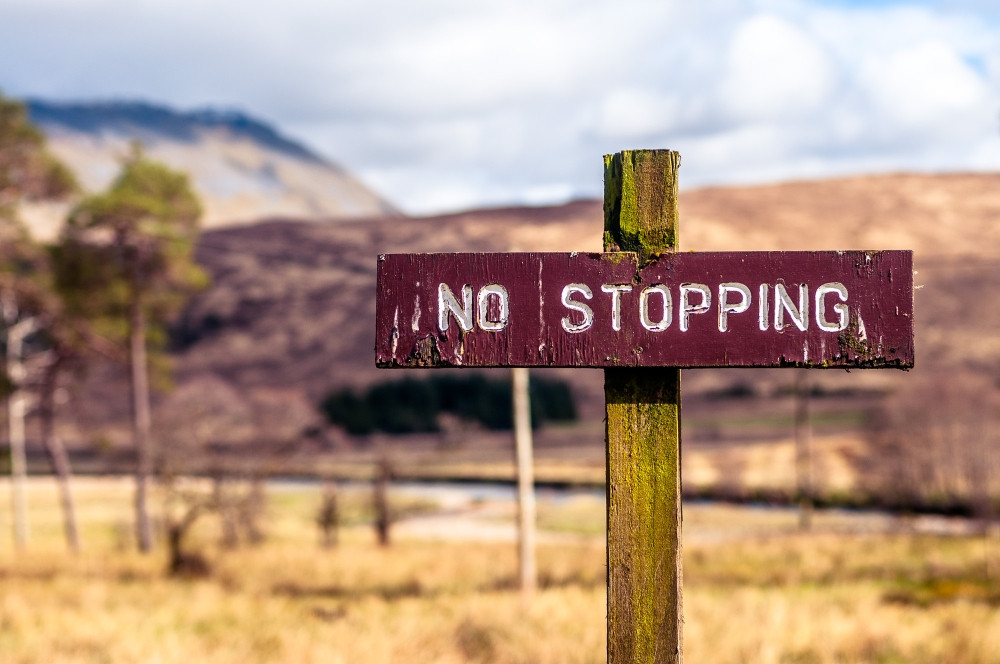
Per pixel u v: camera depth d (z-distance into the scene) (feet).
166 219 101.81
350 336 563.07
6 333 100.78
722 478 194.70
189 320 582.35
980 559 66.74
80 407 105.60
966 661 27.14
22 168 81.56
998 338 404.36
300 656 26.91
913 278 8.81
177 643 28.48
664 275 9.00
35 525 148.87
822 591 49.49
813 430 295.28
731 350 8.90
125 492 212.23
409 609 42.78
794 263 8.91
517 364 9.06
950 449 144.97
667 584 8.93
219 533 96.02
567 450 304.91
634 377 9.09
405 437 310.24
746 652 28.02
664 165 9.12
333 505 102.32
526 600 43.06
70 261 97.55
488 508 181.47
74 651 27.17
